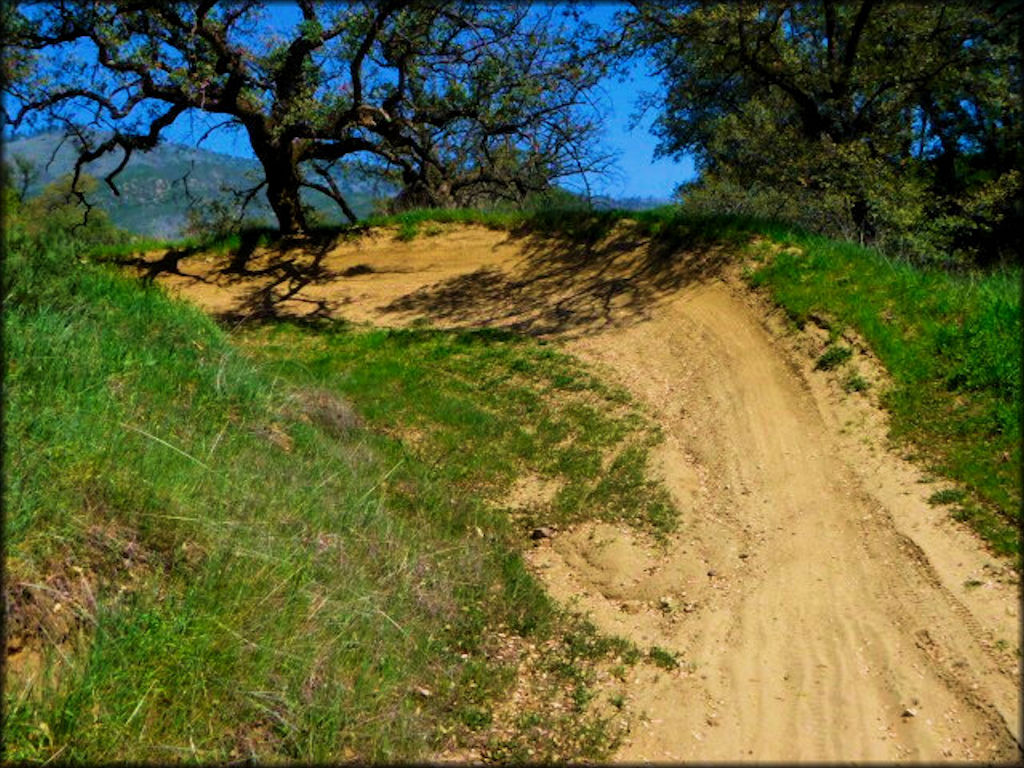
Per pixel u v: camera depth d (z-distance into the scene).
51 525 4.51
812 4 18.08
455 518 7.72
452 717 4.90
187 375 7.58
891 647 5.59
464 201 24.09
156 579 4.65
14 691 3.77
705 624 6.30
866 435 8.29
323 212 26.11
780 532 7.36
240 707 4.23
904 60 17.00
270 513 5.82
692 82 18.78
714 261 13.17
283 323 14.38
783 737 4.88
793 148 15.84
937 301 9.73
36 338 6.31
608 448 9.34
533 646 5.96
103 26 15.17
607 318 12.98
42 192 26.44
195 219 24.06
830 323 10.21
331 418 8.98
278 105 17.70
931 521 6.75
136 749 3.79
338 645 4.93
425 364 11.89
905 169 17.41
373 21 16.86
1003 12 16.30
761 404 9.60
